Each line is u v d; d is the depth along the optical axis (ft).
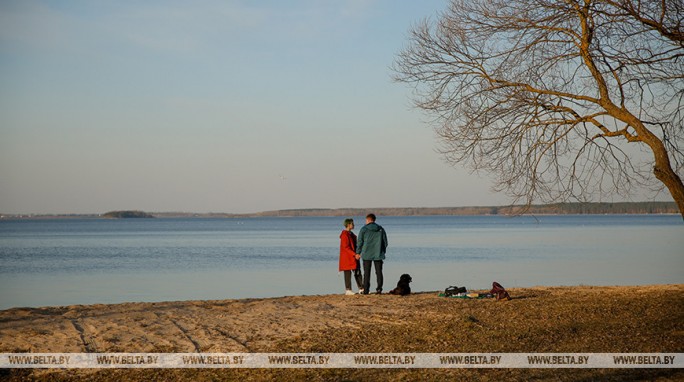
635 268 111.34
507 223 589.73
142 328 38.63
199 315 43.19
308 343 34.88
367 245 54.65
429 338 35.45
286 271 114.93
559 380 27.12
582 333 35.55
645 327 36.11
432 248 179.11
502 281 90.63
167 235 329.31
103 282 98.53
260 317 42.60
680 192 38.50
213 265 131.23
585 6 41.83
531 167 44.14
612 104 41.75
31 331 37.17
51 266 132.05
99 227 551.59
